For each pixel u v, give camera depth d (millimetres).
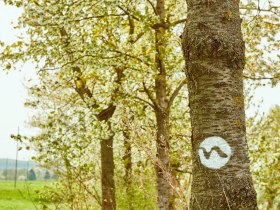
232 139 3580
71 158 9414
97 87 12836
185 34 3830
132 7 10586
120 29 11578
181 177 10023
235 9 3799
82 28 10727
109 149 12562
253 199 3574
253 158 11547
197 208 3609
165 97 11445
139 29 12289
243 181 3549
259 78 11727
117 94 11000
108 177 12188
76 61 10570
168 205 10031
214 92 3635
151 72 10578
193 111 3742
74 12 10047
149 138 7785
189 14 3846
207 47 3662
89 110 10859
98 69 10602
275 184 12141
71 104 11180
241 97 3693
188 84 3844
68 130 10164
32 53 10109
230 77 3660
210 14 3725
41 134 9719
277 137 12039
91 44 10023
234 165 3551
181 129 12312
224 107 3611
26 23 10172
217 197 3533
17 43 10500
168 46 10844
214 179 3559
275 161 11539
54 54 10195
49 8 9492
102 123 10523
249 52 11750
